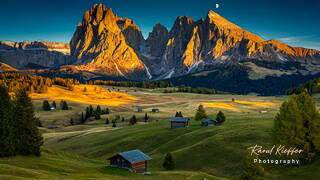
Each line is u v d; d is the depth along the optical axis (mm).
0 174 34250
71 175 42562
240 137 70562
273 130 56188
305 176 47469
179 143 81000
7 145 48906
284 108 54375
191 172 55812
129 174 51812
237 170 55469
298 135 52031
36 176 36688
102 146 94250
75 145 101562
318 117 51750
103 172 51156
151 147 86375
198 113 121750
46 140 116875
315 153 52688
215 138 73250
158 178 49656
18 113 53312
